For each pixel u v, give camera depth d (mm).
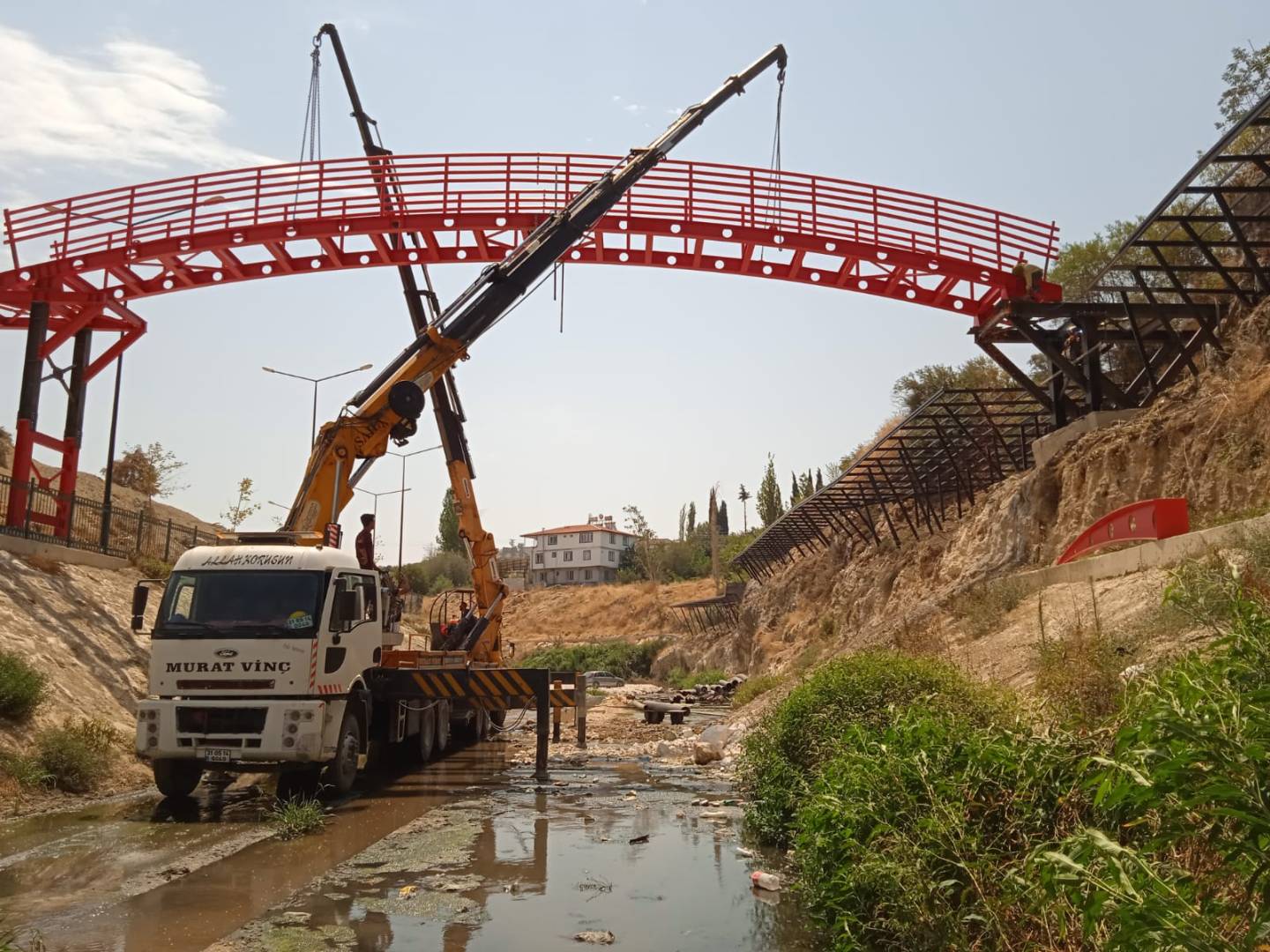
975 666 14719
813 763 10320
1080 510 22484
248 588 12906
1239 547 11375
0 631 15930
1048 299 25062
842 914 6102
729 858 9344
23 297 23906
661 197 23984
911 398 49562
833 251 24359
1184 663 5012
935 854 5715
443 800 13328
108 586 22203
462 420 21875
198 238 23328
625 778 15727
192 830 10812
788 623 48719
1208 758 3494
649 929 6906
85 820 11516
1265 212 23953
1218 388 20203
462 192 23781
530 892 8000
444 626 22000
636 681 73625
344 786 13453
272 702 12398
